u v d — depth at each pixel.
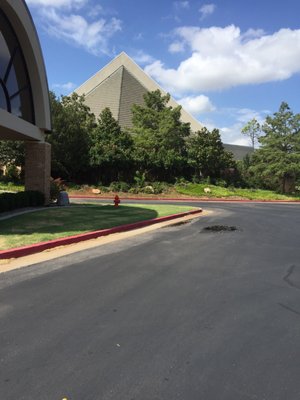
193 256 8.38
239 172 43.16
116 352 3.83
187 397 3.09
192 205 24.59
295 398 3.11
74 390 3.15
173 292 5.80
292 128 41.75
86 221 12.43
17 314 4.80
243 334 4.33
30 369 3.48
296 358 3.79
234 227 13.57
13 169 29.80
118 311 4.96
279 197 37.66
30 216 13.08
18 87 15.79
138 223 12.81
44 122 17.27
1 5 13.36
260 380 3.36
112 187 32.03
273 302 5.45
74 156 31.16
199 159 37.66
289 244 10.29
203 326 4.54
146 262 7.71
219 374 3.45
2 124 12.84
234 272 7.06
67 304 5.18
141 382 3.29
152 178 36.09
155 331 4.36
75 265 7.32
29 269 6.95
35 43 15.63
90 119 34.69
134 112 39.94
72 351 3.83
